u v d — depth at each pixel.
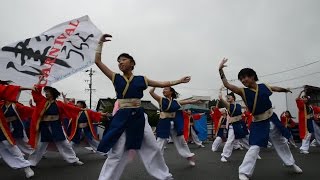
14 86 5.68
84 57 6.20
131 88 4.25
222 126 11.21
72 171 6.57
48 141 7.16
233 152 10.60
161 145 7.43
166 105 7.39
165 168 4.42
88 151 11.05
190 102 7.66
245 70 5.25
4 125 5.77
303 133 9.83
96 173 6.28
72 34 6.27
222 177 5.59
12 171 6.68
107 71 4.30
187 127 10.76
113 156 4.12
